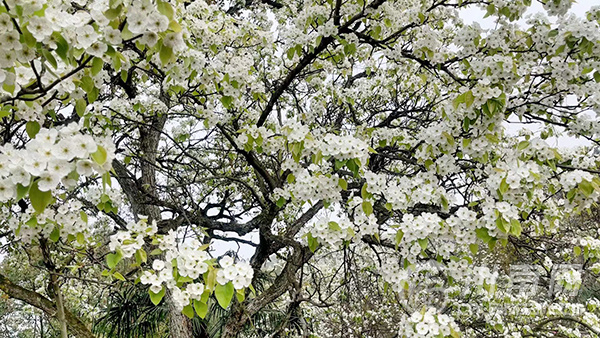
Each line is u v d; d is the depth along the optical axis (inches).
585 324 148.3
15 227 86.8
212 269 71.5
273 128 169.2
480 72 93.1
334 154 86.0
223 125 141.2
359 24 124.8
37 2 51.3
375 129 150.9
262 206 161.6
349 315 197.5
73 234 89.7
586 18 93.7
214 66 109.3
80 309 194.7
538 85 108.5
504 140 145.5
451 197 96.5
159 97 165.8
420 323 82.8
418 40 110.7
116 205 105.1
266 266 254.5
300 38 117.6
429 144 98.3
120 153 149.0
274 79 172.9
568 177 85.0
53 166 52.4
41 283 170.4
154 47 65.4
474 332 177.8
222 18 121.7
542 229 114.9
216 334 195.0
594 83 97.4
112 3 54.5
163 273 72.7
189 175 209.5
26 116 75.0
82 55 63.8
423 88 173.6
